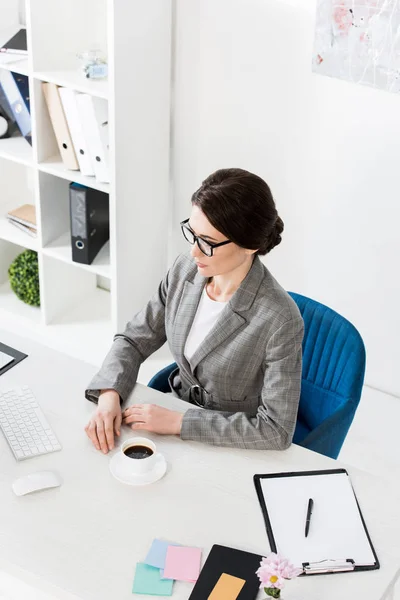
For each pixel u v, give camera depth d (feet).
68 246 10.95
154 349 7.54
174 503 5.93
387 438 10.12
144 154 10.07
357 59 8.89
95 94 9.23
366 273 10.21
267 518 5.82
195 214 6.16
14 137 10.89
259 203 6.03
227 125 10.23
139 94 9.55
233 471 6.25
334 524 5.81
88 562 5.44
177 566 5.41
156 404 6.95
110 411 6.64
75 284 11.79
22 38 10.28
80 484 6.07
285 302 6.54
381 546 5.68
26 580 5.39
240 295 6.56
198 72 10.02
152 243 10.89
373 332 10.55
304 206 10.23
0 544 5.53
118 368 7.08
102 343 11.21
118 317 10.90
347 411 7.17
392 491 6.15
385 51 8.67
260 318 6.53
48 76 9.47
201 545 5.61
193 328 6.97
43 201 10.55
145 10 9.09
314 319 7.59
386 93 8.99
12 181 11.84
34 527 5.68
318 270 10.54
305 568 5.44
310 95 9.48
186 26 9.74
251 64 9.68
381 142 9.32
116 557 5.49
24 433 6.53
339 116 9.41
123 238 10.32
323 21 8.86
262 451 6.45
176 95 10.26
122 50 9.01
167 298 7.18
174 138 10.59
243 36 9.55
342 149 9.60
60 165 10.23
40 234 10.76
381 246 9.93
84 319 11.68
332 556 5.55
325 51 9.04
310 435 6.93
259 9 9.30
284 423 6.46
